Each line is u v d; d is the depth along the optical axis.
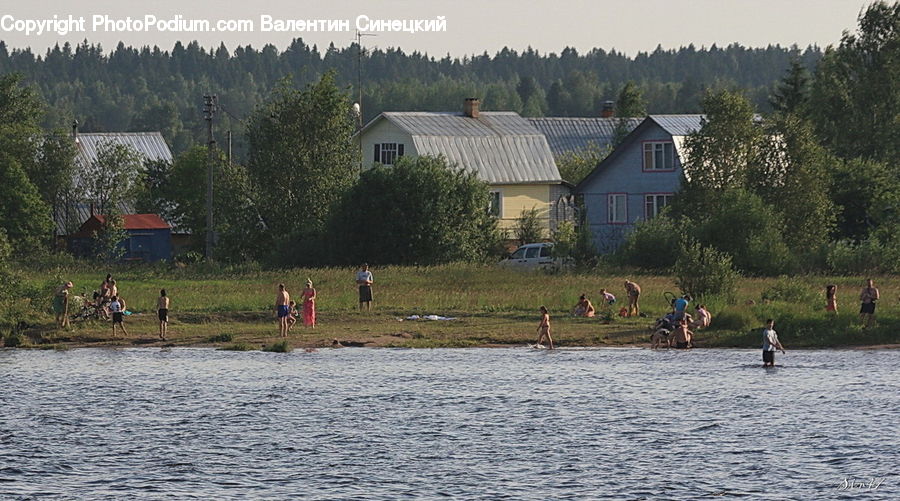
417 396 132.38
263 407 126.69
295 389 137.38
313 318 190.00
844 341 172.12
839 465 100.50
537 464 102.06
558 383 140.38
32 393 135.25
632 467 100.75
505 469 100.56
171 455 105.81
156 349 173.38
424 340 177.62
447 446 108.62
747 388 135.50
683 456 104.12
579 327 184.88
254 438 112.19
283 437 112.56
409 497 92.81
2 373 150.12
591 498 92.06
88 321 192.12
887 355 161.25
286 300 180.62
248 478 98.38
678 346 171.62
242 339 179.50
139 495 93.62
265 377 146.12
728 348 171.38
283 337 180.25
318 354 167.25
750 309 184.00
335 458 104.75
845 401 126.56
